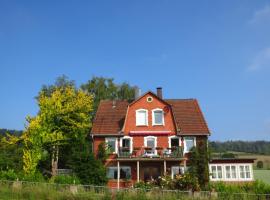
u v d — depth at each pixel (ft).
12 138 145.48
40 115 145.69
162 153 144.66
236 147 382.83
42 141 142.51
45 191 88.69
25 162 137.49
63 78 212.23
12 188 92.17
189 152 146.92
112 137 150.82
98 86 222.89
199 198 87.51
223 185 122.42
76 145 152.56
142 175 146.92
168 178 127.44
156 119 152.76
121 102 167.32
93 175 132.05
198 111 160.04
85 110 155.74
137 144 149.79
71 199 85.15
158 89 165.37
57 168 155.84
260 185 120.37
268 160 279.08
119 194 84.84
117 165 147.13
